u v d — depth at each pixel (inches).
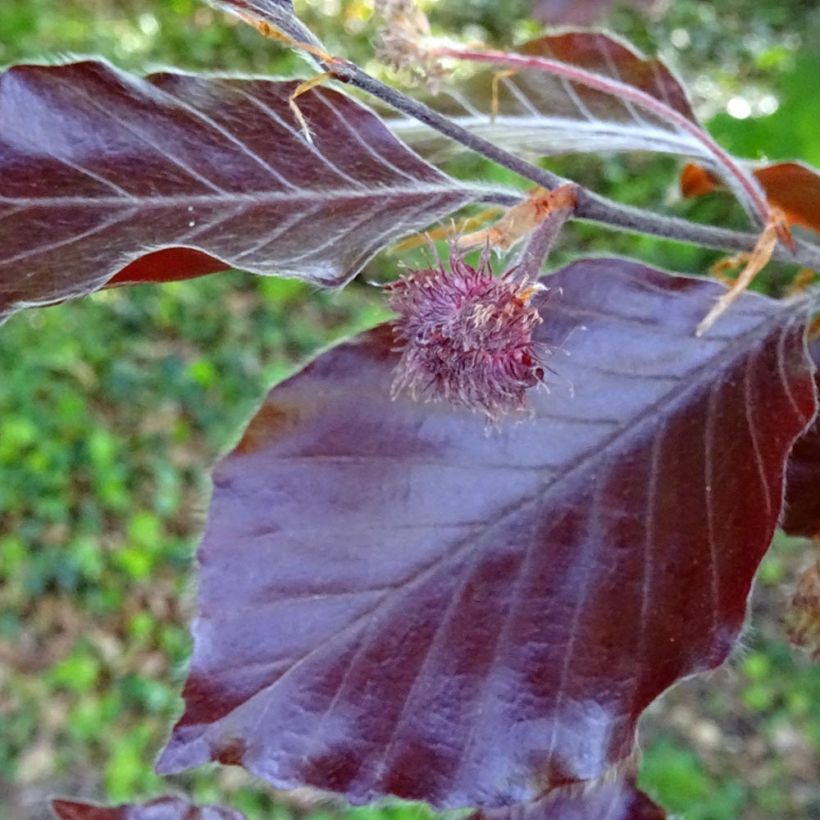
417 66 6.6
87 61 6.4
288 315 35.0
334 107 6.7
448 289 6.8
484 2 40.3
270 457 7.0
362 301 34.0
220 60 41.2
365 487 7.0
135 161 6.4
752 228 8.0
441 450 7.0
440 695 6.8
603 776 6.9
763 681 27.6
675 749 26.8
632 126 8.4
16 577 29.3
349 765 6.7
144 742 27.7
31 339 32.2
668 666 6.7
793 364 7.1
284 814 25.6
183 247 6.2
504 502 7.0
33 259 6.2
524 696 6.7
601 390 7.1
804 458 7.7
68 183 6.3
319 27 39.5
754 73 32.4
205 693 6.7
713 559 6.7
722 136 13.5
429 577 6.9
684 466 7.0
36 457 30.4
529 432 7.1
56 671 28.3
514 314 6.7
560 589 6.9
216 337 34.4
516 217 6.8
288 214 6.5
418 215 6.7
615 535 6.9
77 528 30.1
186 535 30.9
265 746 6.7
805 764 26.5
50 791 26.8
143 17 42.6
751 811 25.9
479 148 6.7
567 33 8.5
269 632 6.8
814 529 7.7
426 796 6.7
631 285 7.3
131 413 32.4
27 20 39.7
